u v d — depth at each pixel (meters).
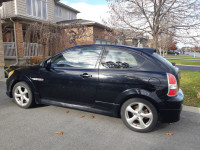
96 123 3.31
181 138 2.85
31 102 3.85
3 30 12.79
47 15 15.39
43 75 3.70
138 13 8.40
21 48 11.18
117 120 3.48
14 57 10.95
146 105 2.85
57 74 3.56
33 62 10.72
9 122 3.20
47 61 3.75
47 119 3.40
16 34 10.95
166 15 8.21
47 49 12.72
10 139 2.61
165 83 2.74
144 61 2.98
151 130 2.93
